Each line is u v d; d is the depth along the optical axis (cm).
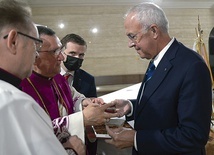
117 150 208
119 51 489
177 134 102
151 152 108
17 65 75
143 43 113
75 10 467
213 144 144
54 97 128
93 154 173
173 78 107
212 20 512
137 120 119
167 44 115
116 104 140
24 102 65
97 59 486
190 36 509
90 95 214
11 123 60
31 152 60
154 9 111
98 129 130
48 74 123
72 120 112
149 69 125
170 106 108
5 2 76
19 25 74
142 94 120
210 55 183
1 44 72
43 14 459
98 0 468
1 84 68
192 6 501
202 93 100
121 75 493
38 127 63
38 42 82
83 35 477
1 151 58
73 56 194
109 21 480
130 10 116
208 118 101
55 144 65
